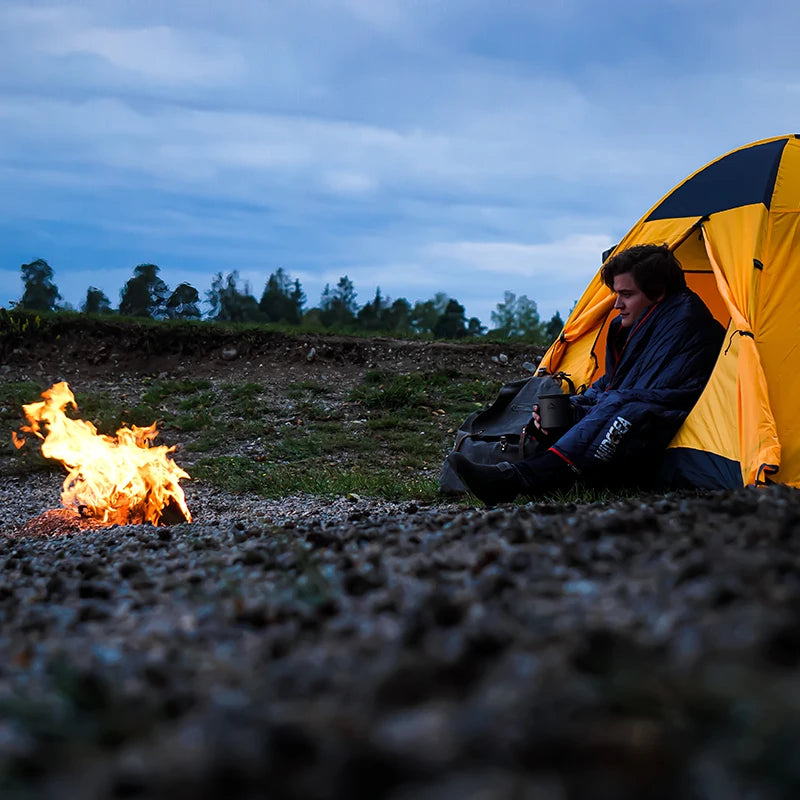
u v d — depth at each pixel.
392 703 1.50
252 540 4.36
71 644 2.32
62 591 3.31
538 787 1.12
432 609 2.08
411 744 1.26
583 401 6.52
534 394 7.27
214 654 2.06
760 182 6.52
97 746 1.47
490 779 1.13
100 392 13.30
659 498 4.79
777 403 5.66
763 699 1.29
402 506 6.94
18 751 1.42
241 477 9.24
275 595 2.68
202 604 2.73
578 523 3.52
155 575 3.53
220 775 1.21
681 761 1.18
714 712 1.30
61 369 14.16
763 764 1.13
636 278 6.16
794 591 1.89
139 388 13.56
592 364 7.76
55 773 1.36
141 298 18.69
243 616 2.38
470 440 7.02
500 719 1.31
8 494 9.20
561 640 1.72
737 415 5.56
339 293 34.69
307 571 2.95
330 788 1.17
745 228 6.32
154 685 1.83
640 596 2.16
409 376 13.31
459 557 3.09
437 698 1.51
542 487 5.73
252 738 1.33
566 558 2.74
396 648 1.84
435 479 8.80
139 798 1.21
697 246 7.33
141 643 2.27
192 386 13.30
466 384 13.23
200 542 4.47
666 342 6.07
